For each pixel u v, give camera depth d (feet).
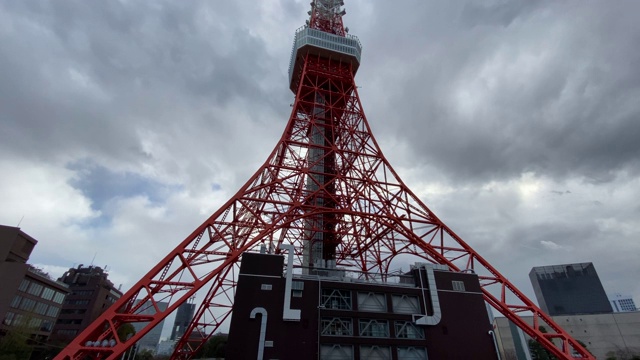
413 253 179.42
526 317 330.54
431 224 169.27
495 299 151.43
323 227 188.75
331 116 201.87
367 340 125.18
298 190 164.66
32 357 274.98
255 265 129.18
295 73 228.02
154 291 123.13
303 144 181.47
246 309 120.98
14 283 255.29
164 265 127.03
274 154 171.53
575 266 616.80
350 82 219.82
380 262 190.39
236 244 141.59
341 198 176.45
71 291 344.28
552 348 140.97
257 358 113.70
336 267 159.53
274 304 123.34
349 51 222.48
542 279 629.51
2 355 221.87
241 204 151.74
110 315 113.60
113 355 105.40
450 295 142.82
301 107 203.51
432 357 128.47
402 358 126.62
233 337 115.85
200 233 137.39
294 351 117.50
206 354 343.46
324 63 225.76
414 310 138.62
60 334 330.34
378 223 176.04
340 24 253.85
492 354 135.03
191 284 125.80
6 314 246.27
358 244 191.42
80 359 107.24
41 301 283.18
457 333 135.33
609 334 316.19
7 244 271.28
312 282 131.34
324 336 122.11
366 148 193.77
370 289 137.08
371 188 178.29
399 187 179.01
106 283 390.01
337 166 188.24
